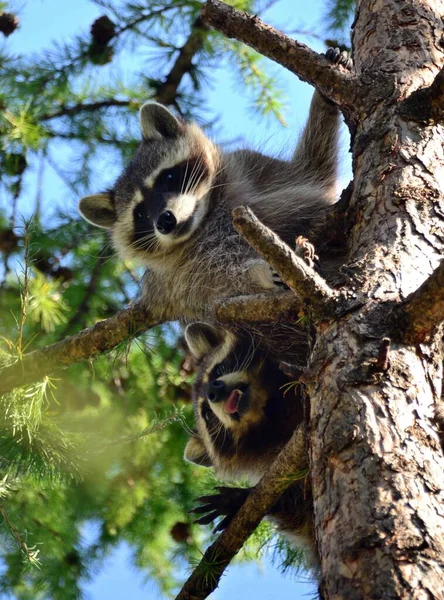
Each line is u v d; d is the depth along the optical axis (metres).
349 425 4.32
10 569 10.66
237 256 9.68
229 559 6.27
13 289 10.63
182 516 11.21
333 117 10.52
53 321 10.33
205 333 9.83
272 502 5.87
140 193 10.73
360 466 4.17
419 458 4.16
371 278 4.91
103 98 11.12
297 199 9.74
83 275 11.26
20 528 10.30
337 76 6.17
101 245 11.37
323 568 4.10
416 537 3.84
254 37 6.31
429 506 3.98
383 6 6.64
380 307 4.71
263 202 9.80
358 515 4.02
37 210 10.89
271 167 10.69
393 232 5.25
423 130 5.78
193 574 6.32
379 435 4.23
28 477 8.23
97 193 11.23
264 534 9.60
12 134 10.16
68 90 10.73
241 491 8.09
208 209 10.27
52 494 10.75
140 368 11.53
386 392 4.38
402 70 6.17
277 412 9.23
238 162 10.66
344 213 6.16
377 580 3.76
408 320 4.57
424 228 5.25
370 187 5.63
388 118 5.89
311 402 4.65
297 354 8.90
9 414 7.15
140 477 11.24
